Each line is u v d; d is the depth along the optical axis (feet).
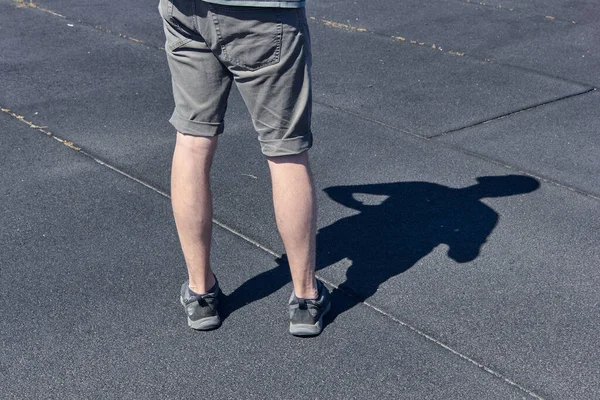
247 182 14.44
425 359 9.77
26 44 22.90
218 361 9.74
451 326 10.41
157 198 13.83
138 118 17.54
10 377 9.40
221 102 9.34
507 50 22.80
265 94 8.97
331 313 10.66
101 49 22.58
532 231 12.83
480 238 12.59
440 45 23.21
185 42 9.00
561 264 11.89
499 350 9.94
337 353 9.88
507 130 17.06
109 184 14.32
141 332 10.26
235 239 12.49
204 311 10.21
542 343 10.08
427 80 20.18
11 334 10.16
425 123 17.39
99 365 9.64
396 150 15.93
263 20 8.53
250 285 11.28
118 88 19.44
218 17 8.54
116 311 10.66
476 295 11.09
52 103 18.37
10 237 12.46
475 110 18.20
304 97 9.05
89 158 15.42
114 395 9.14
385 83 19.93
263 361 9.75
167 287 11.22
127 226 12.85
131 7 27.45
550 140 16.55
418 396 9.13
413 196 13.96
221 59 8.91
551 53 22.56
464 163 15.38
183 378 9.44
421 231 12.78
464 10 27.25
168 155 15.62
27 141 16.16
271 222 13.05
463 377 9.45
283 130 9.15
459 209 13.52
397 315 10.64
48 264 11.74
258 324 10.44
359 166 15.16
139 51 22.49
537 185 14.48
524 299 11.00
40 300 10.88
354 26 25.14
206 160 9.57
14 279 11.35
